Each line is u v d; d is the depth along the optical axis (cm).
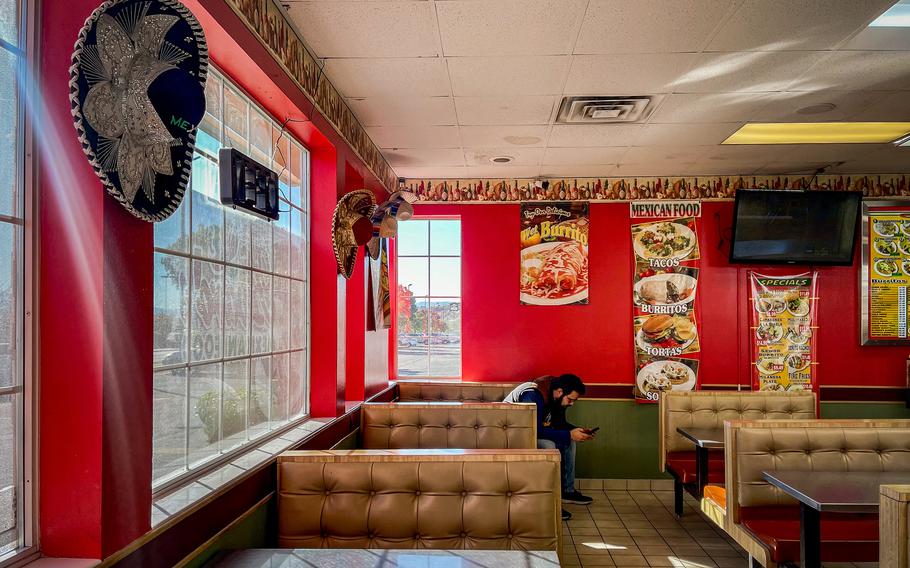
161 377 213
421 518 249
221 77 256
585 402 604
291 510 255
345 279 389
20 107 157
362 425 410
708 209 606
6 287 152
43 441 159
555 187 616
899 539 195
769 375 597
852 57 323
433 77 351
